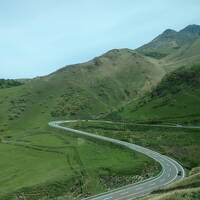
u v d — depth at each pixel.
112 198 39.84
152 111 129.38
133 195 40.72
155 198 27.64
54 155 67.62
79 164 58.53
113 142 83.88
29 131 113.25
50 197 42.22
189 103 122.81
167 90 149.38
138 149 77.44
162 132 93.31
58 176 48.56
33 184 44.28
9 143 84.12
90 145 80.56
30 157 65.69
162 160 64.94
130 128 107.19
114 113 150.88
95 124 122.06
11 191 41.47
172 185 35.22
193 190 27.31
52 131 109.69
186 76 150.00
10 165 58.25
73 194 44.41
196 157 65.62
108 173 53.16
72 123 129.50
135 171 54.88
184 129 91.19
